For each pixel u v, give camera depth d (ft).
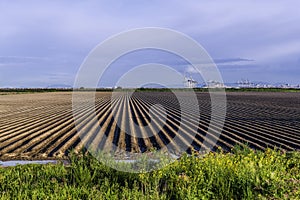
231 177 22.88
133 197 21.30
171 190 22.18
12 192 22.75
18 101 158.61
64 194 21.45
